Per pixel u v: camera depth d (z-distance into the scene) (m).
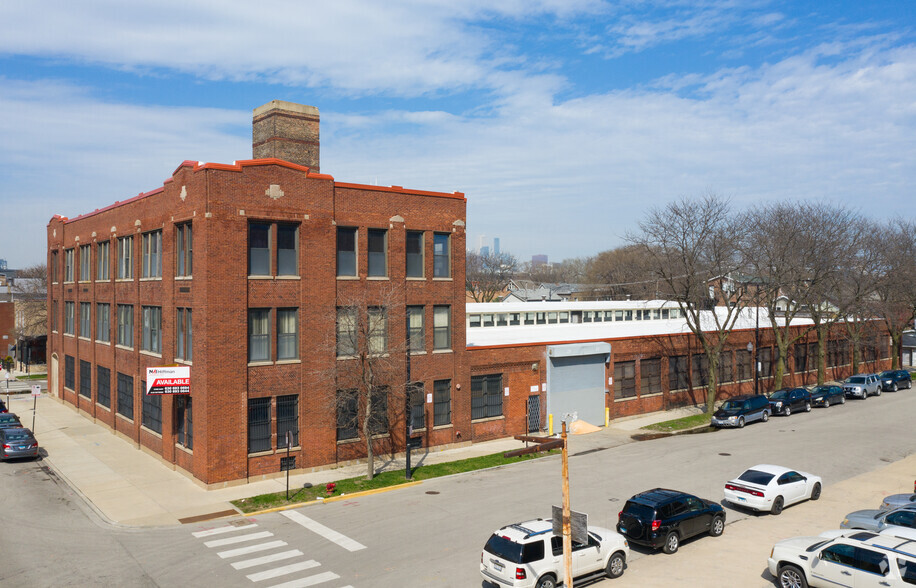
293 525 22.42
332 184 30.14
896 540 16.19
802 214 53.31
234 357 27.16
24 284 102.00
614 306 63.88
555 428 39.00
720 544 20.84
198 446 27.09
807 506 24.80
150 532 21.75
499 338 41.84
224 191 27.08
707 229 42.97
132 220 35.41
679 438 37.66
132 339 35.91
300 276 29.11
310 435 29.17
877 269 59.25
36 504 24.80
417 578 17.80
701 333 43.41
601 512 23.55
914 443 35.41
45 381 61.56
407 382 31.80
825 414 45.03
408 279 32.84
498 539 16.86
